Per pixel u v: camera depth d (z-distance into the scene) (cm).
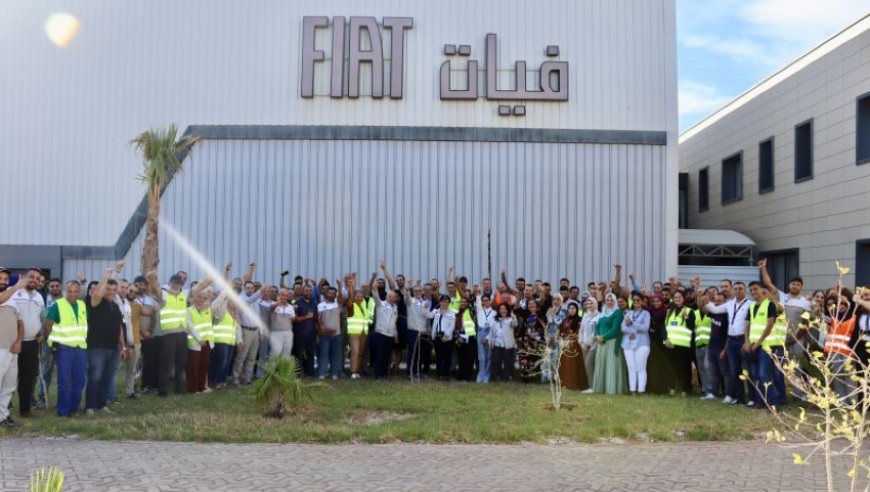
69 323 1090
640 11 2162
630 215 2120
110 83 2188
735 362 1263
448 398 1298
